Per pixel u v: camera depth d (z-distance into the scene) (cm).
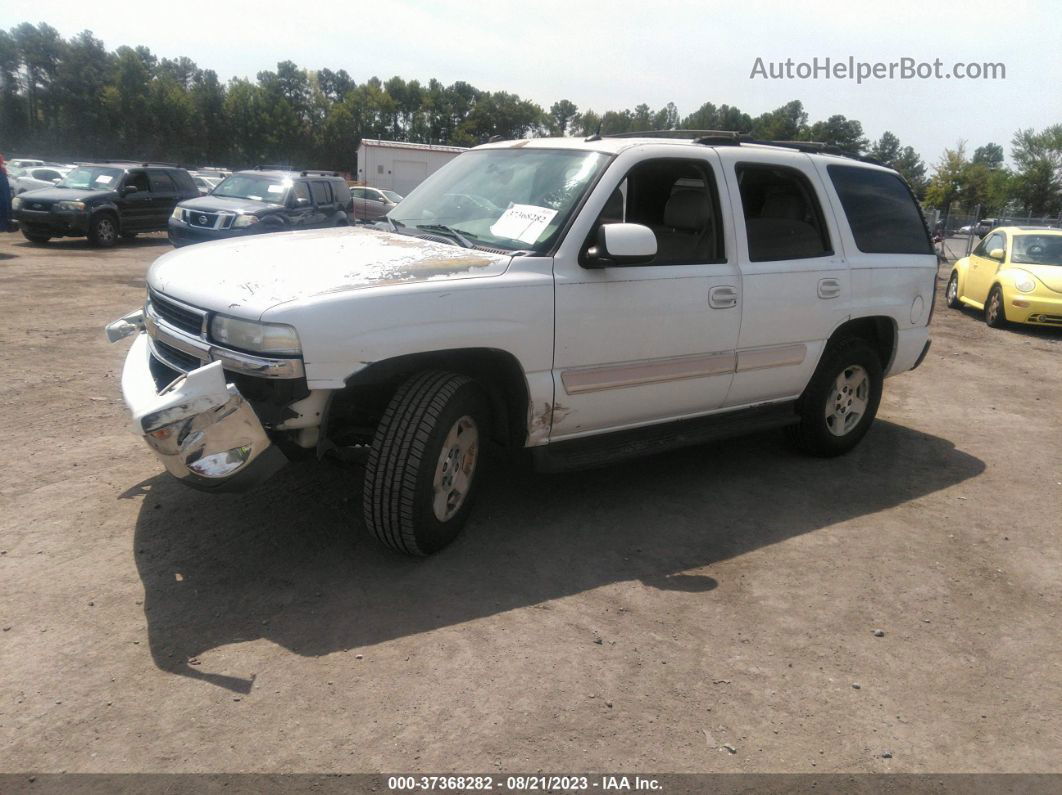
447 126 11756
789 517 468
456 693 290
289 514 423
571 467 410
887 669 325
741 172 472
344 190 1705
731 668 318
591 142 445
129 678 287
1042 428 696
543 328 383
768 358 486
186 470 311
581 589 370
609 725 280
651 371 432
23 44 9200
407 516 360
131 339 805
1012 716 300
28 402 583
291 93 11181
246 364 324
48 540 381
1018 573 416
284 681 291
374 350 334
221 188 1571
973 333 1202
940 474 560
